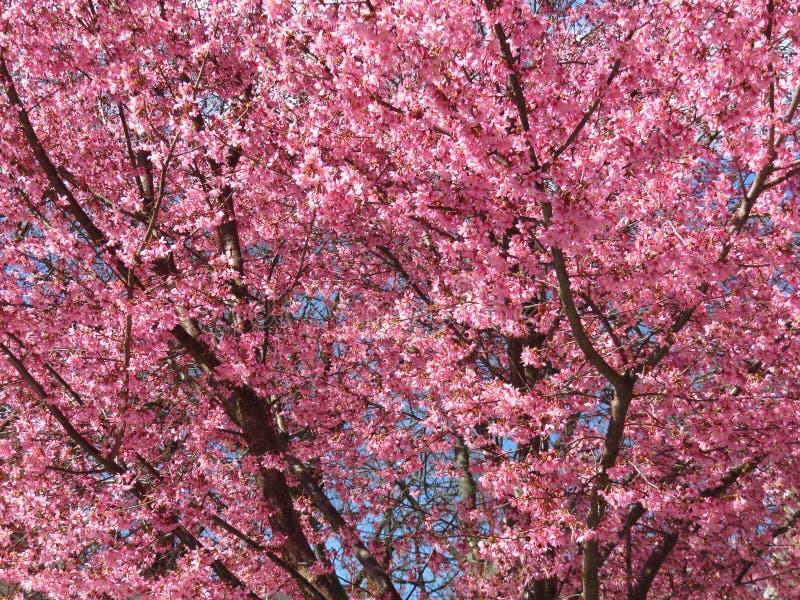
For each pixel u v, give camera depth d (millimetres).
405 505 9961
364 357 9266
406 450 8180
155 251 6605
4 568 6961
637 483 7723
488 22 4547
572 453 7832
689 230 6777
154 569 8805
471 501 9586
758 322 7324
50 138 8219
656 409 7980
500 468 6758
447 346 7684
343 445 9461
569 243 5109
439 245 6105
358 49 5012
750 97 5121
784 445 7496
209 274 7996
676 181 6578
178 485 7312
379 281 10461
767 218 7320
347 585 9875
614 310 8281
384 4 4566
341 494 9602
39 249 6355
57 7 6820
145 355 7754
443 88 4730
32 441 7574
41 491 7496
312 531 9273
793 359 7512
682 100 5582
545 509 6457
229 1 7289
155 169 9414
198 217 7758
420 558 9898
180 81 8602
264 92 7930
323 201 5250
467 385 7160
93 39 6418
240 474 8883
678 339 7625
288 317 9469
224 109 9922
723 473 8305
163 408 10484
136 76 6602
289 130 7203
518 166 4918
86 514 7074
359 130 6375
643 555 10367
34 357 6746
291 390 9430
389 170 7070
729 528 9734
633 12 4855
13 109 6445
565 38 8617
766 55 4898
